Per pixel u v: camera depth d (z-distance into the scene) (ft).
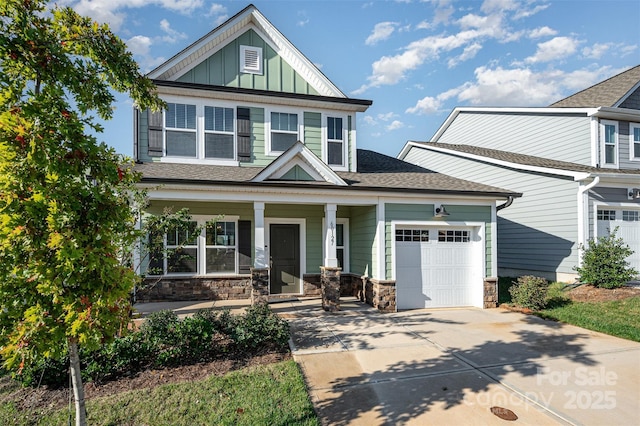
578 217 36.11
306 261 34.88
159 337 16.34
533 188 40.96
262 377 14.97
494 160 44.83
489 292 30.81
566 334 21.94
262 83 34.73
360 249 33.42
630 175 35.32
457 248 31.32
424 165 59.47
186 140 32.30
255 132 33.96
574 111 41.47
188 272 32.07
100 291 8.41
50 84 9.49
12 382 14.62
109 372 14.90
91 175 8.84
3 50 8.66
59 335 8.32
